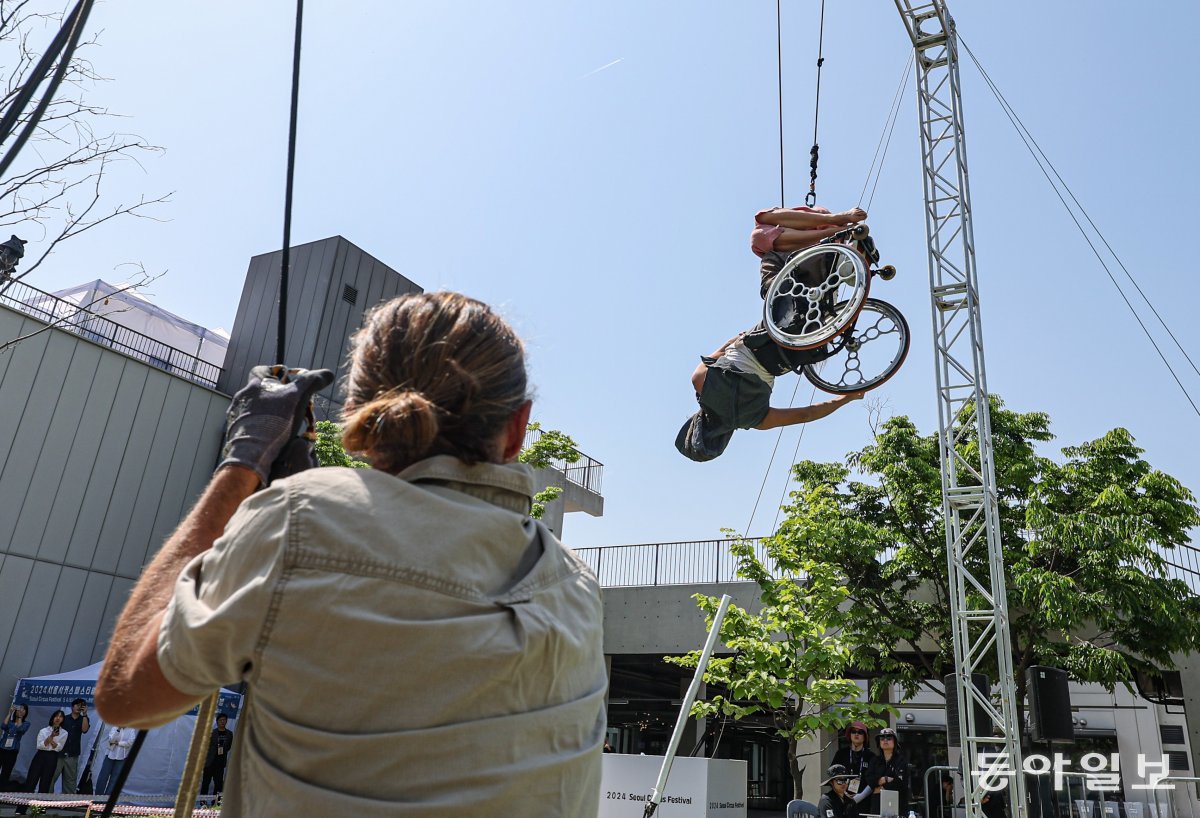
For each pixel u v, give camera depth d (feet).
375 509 3.01
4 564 51.24
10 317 53.06
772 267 19.13
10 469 52.16
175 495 60.13
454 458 3.37
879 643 52.16
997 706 47.50
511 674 2.97
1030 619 48.49
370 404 3.37
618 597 65.26
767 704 47.85
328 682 2.77
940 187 39.17
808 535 51.65
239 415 3.56
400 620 2.84
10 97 11.68
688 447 18.98
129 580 57.00
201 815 29.63
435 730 2.78
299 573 2.83
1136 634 47.37
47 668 52.29
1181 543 48.96
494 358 3.59
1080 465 51.65
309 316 66.44
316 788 2.71
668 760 16.33
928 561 51.16
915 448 54.24
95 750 44.27
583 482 80.07
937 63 40.63
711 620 47.11
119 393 58.08
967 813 33.40
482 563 3.13
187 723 42.73
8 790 44.55
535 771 2.95
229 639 2.78
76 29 6.92
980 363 36.70
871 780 32.35
